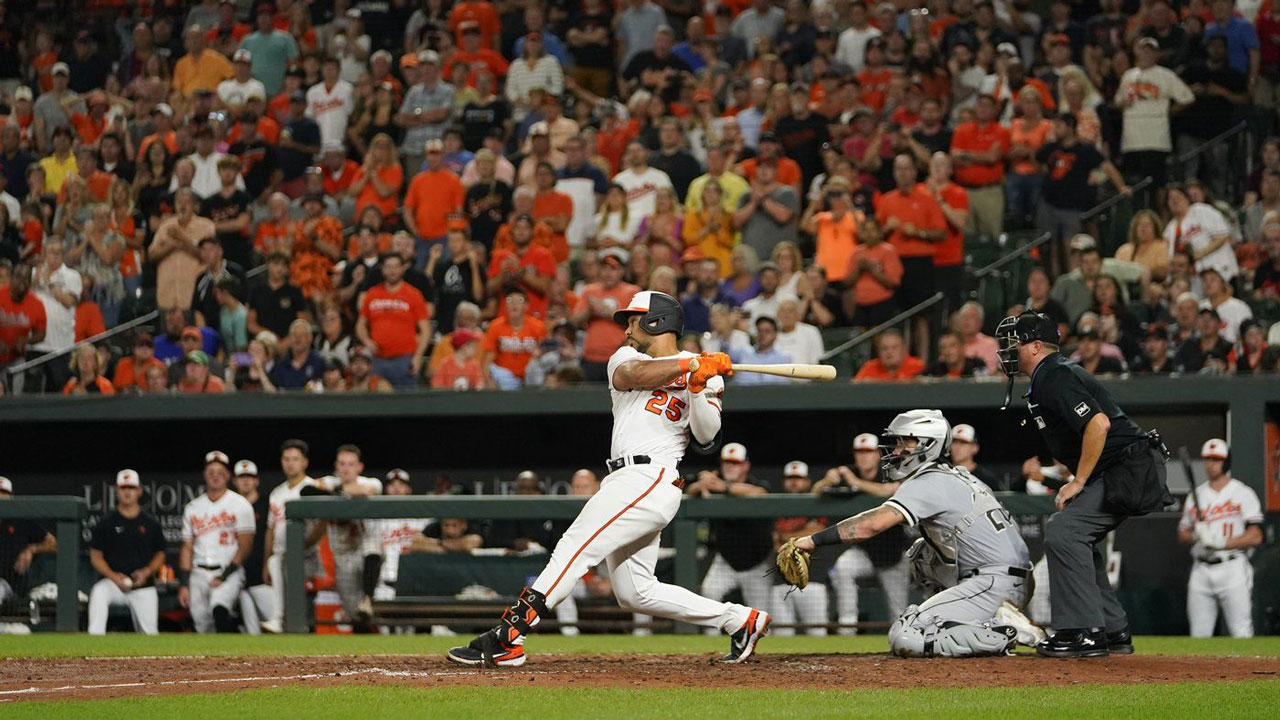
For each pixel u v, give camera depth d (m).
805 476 44.12
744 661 26.88
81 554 46.62
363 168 61.41
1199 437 47.59
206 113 63.75
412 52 69.81
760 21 66.81
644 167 57.53
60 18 71.38
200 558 44.44
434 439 51.44
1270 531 45.41
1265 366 46.44
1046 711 20.81
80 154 62.50
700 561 41.25
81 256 57.59
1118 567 45.34
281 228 58.25
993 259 55.75
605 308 50.84
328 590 42.03
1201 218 52.28
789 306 49.38
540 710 20.75
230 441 51.97
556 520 41.81
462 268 54.03
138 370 52.44
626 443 25.56
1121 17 62.94
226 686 24.11
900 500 27.81
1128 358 48.06
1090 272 50.28
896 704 21.48
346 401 49.31
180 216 56.91
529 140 60.47
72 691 23.84
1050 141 55.31
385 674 25.39
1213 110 58.12
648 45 67.19
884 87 61.34
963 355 47.59
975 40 62.31
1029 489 45.22
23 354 54.31
